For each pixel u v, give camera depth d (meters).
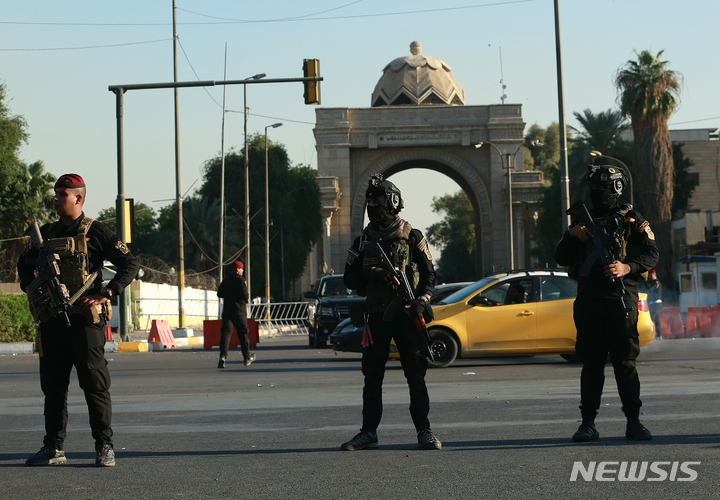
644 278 15.91
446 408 21.44
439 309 36.16
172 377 34.31
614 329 15.67
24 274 14.62
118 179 57.19
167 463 14.66
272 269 154.25
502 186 166.25
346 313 60.56
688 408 20.27
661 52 106.12
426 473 13.25
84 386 14.41
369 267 15.59
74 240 14.42
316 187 160.00
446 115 165.88
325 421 19.78
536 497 11.57
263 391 27.47
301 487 12.46
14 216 109.44
